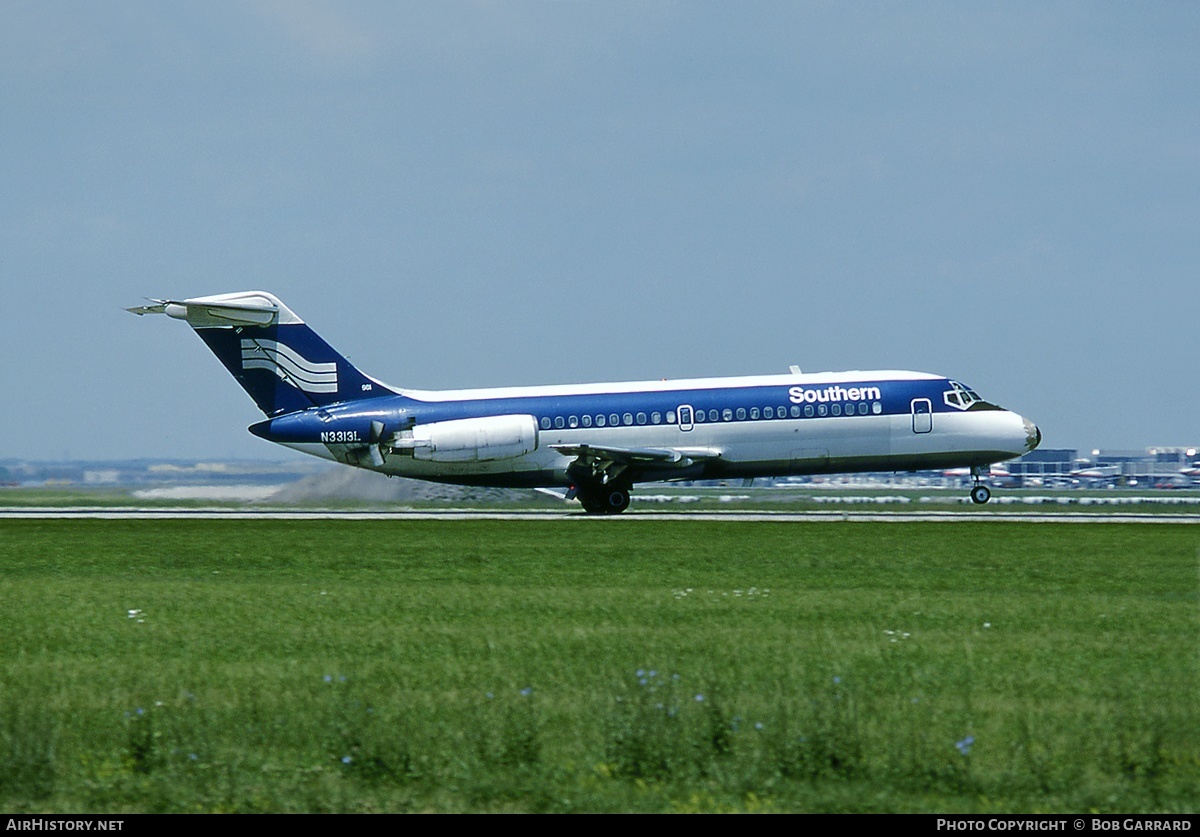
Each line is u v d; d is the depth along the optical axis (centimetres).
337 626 7981
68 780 4519
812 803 4234
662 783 4472
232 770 4547
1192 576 11144
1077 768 4575
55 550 14188
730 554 13325
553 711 5397
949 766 4541
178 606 9019
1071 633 7619
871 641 7269
